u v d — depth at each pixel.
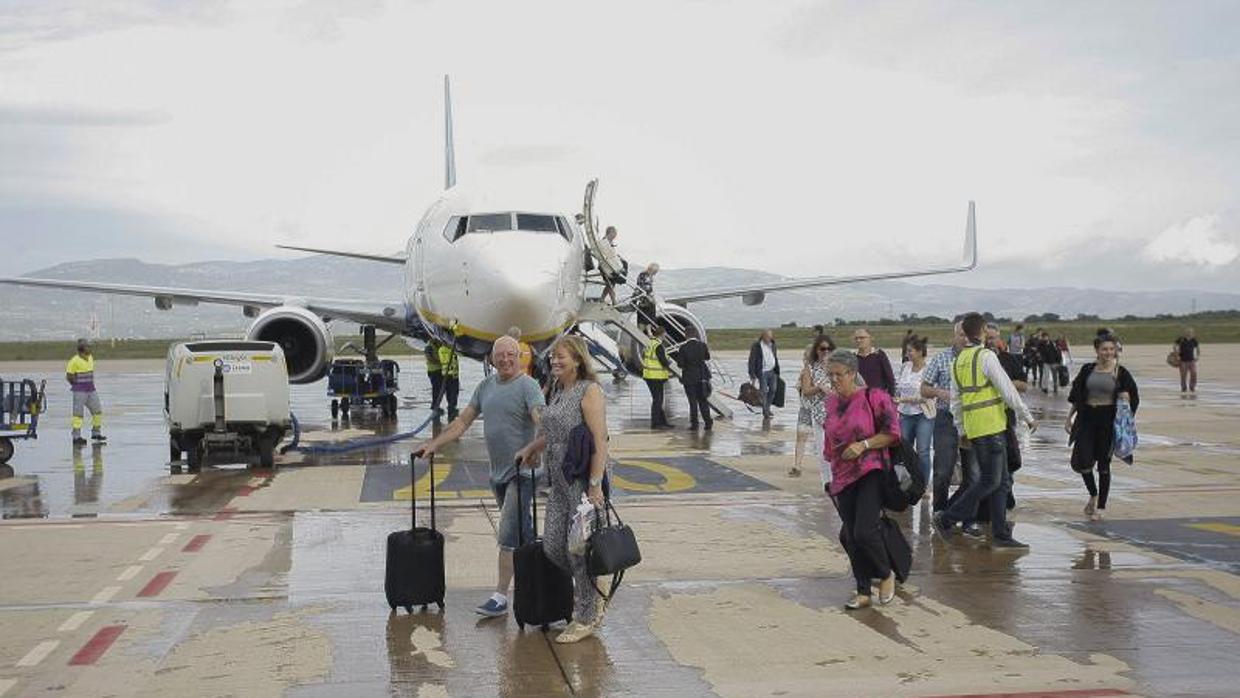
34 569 10.01
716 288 31.53
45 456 19.00
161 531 11.80
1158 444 19.28
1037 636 7.82
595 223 22.20
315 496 14.13
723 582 9.45
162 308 28.44
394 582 8.45
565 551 7.86
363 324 26.91
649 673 7.11
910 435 13.52
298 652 7.58
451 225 20.84
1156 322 181.50
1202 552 10.53
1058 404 29.47
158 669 7.22
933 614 8.42
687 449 18.97
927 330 113.25
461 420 8.66
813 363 13.50
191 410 16.48
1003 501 10.90
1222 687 6.71
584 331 24.62
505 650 7.62
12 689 6.85
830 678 6.96
